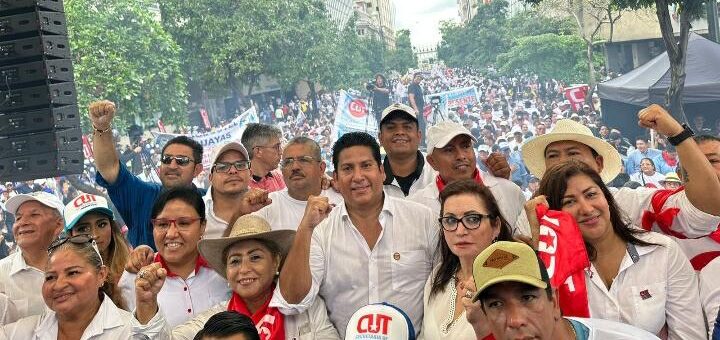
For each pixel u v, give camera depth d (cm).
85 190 1338
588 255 328
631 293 322
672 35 1311
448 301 338
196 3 2823
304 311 364
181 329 358
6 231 1353
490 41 3934
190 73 2941
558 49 2355
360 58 4588
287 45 3152
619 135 1436
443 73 4375
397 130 480
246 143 590
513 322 226
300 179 465
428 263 385
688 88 1309
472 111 2125
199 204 399
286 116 3256
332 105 3488
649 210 371
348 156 381
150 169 1658
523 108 2166
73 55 1767
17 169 767
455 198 330
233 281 354
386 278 380
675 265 325
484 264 228
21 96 749
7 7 732
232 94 3247
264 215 471
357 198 380
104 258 446
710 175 333
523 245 230
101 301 361
